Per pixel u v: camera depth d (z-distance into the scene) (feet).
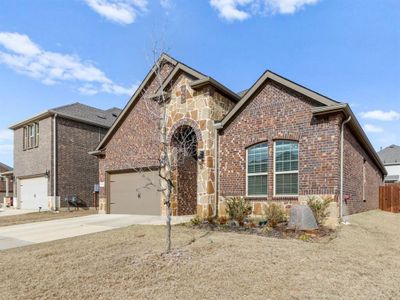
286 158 38.63
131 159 56.24
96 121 84.02
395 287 18.06
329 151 34.76
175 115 48.01
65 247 28.43
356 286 17.94
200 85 44.70
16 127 86.69
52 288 18.12
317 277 19.04
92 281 18.97
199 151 44.75
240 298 16.20
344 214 36.11
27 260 24.17
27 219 57.21
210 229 34.12
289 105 38.47
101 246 27.91
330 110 34.42
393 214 54.19
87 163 81.05
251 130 41.81
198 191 44.42
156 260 22.30
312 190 35.68
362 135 43.83
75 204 77.10
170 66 50.55
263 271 19.92
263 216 38.91
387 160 120.37
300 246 25.67
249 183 41.78
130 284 18.31
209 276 19.19
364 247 26.68
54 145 74.49
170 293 16.89
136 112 55.83
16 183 86.79
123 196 57.93
